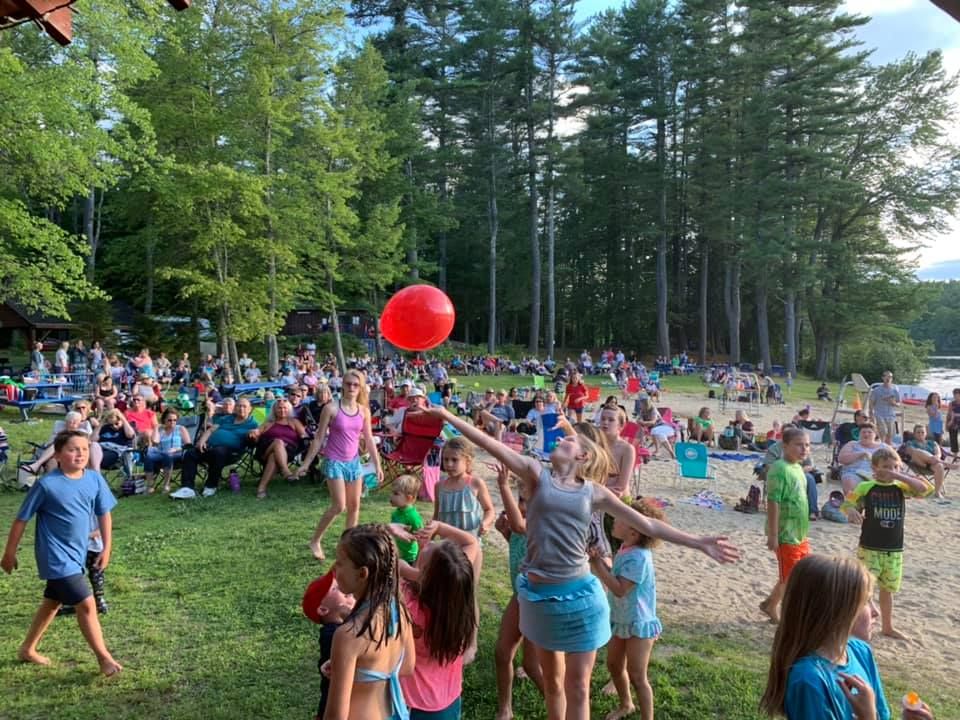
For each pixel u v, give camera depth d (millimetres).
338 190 24812
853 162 41125
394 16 45312
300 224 24438
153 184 20484
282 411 9828
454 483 4719
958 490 11359
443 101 44344
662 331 46281
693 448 11070
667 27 44062
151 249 27281
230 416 9828
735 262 44312
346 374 6594
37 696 4082
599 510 3289
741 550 7887
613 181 49875
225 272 23359
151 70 15734
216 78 22188
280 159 24391
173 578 6055
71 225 43281
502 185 46906
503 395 17125
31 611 5320
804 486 5438
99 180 15164
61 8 3629
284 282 23859
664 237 46500
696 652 4980
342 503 6469
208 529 7609
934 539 8516
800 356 53812
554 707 3258
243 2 21984
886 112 39875
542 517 3166
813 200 38969
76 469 4297
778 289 41375
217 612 5316
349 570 2527
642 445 14281
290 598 5586
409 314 4316
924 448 12359
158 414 16266
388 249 30781
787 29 38688
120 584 5832
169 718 3889
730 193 41156
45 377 18094
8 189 14797
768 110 39125
